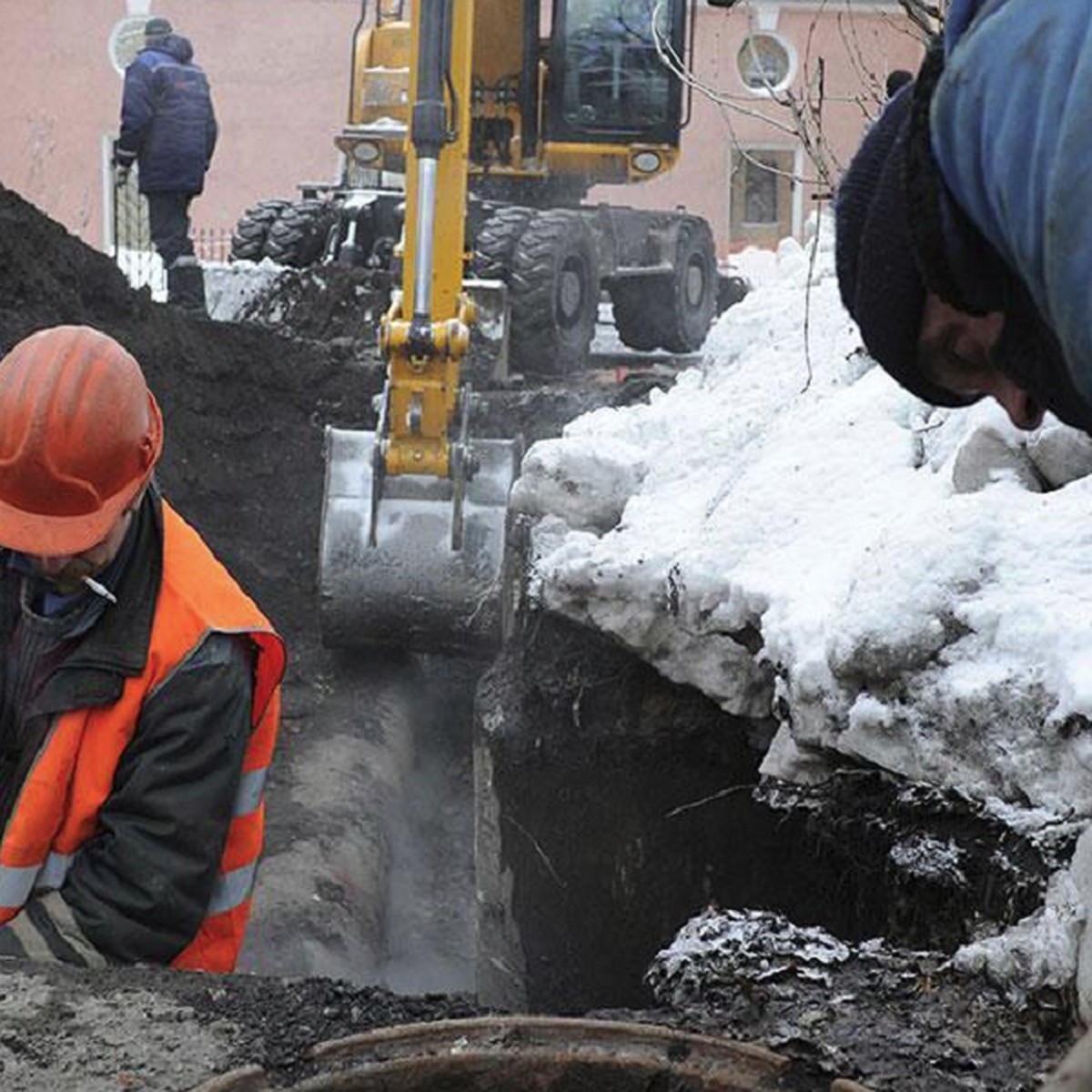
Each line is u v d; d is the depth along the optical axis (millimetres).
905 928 3131
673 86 11219
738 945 2662
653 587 4285
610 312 13992
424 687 7332
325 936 4734
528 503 4984
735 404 5180
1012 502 3406
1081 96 1298
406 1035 2359
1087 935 2418
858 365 4992
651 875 4484
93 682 2734
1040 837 2879
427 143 6254
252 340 9359
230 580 2920
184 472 8375
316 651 7395
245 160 23750
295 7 23516
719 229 22203
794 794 3625
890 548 3371
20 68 23703
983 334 1590
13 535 2713
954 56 1402
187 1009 2459
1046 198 1315
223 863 2943
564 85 11156
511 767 4758
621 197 22125
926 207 1477
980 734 3100
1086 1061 1339
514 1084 2330
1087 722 2920
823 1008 2473
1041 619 3090
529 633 4891
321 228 12516
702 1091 2299
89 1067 2305
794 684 3496
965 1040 2396
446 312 6523
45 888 2781
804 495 4137
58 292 8383
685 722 4445
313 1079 2281
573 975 4672
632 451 4977
